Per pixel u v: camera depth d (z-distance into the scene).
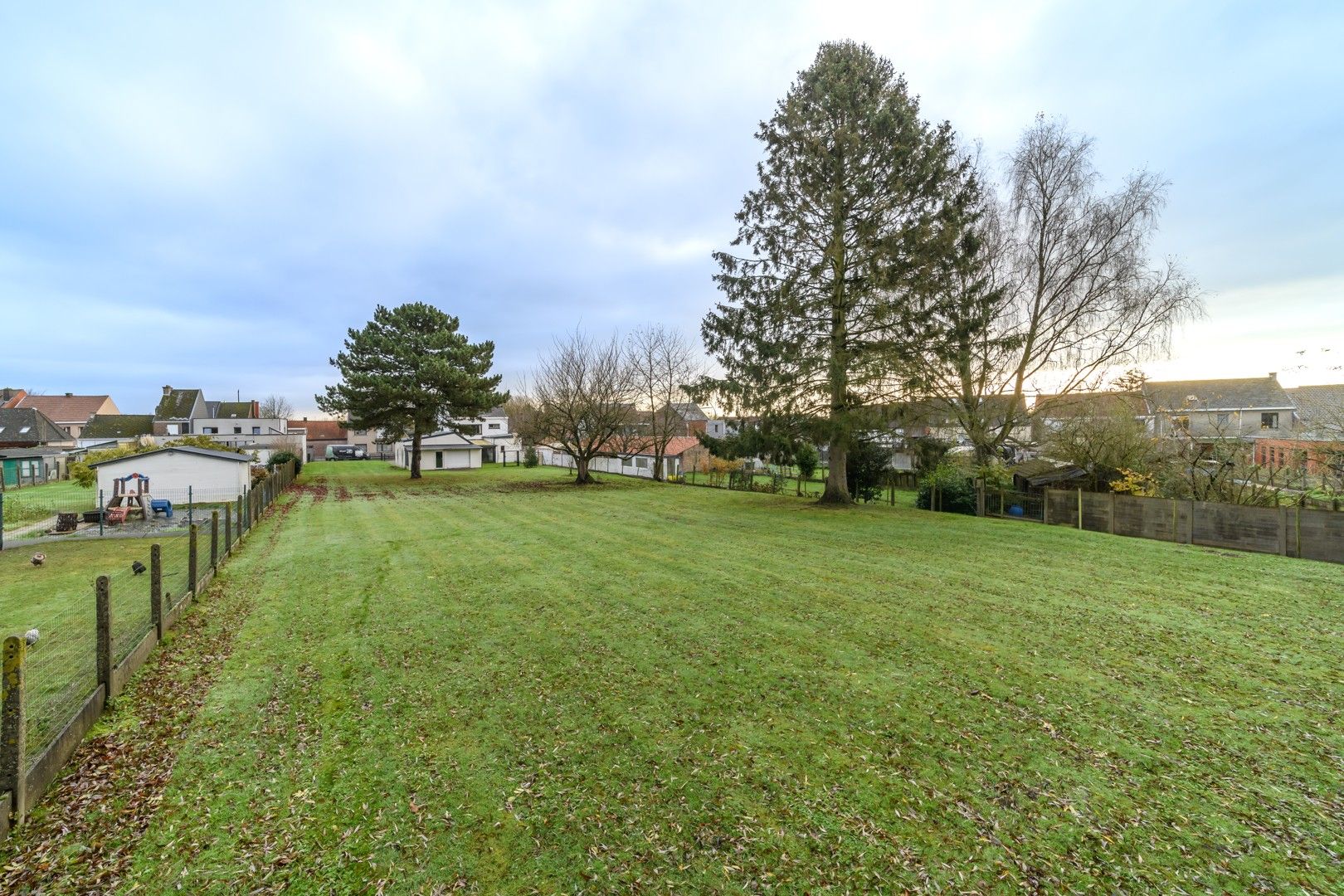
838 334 17.06
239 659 5.82
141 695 4.92
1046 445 19.94
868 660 5.67
